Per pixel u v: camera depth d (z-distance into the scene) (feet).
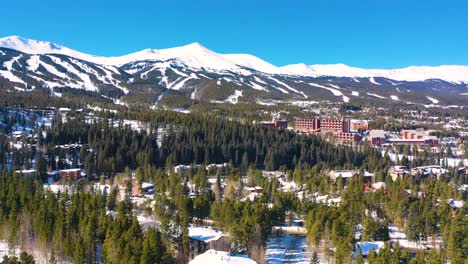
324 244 495.00
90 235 438.40
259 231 484.33
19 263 367.45
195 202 568.41
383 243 506.07
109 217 474.08
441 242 535.60
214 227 559.79
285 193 628.28
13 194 544.62
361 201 609.42
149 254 392.47
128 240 417.28
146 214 570.46
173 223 502.79
